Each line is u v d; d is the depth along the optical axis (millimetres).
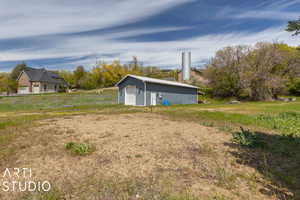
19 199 2227
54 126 6461
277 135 5617
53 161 3430
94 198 2234
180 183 2635
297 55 27266
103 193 2346
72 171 3023
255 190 2480
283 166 3301
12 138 4836
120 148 4164
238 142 4656
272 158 3686
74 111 12734
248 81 26703
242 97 30109
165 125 6938
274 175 2939
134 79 19062
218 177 2822
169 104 20969
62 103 21047
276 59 26656
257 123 7555
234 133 5582
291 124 7078
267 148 4305
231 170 3105
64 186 2529
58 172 2984
